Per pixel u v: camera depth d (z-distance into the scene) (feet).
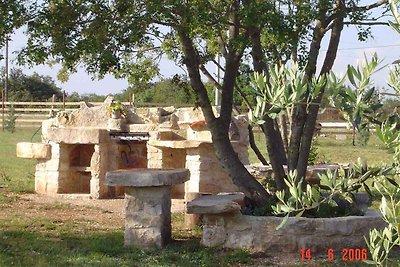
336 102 8.51
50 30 23.89
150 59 36.78
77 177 43.14
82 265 23.02
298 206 9.85
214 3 26.12
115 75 36.29
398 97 8.37
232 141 40.57
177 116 42.70
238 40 25.48
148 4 23.26
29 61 24.79
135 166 42.83
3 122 102.37
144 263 23.57
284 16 24.13
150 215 26.04
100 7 23.81
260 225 25.31
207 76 32.50
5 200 38.78
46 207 36.94
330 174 9.68
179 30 24.63
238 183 27.86
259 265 23.44
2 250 25.21
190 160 39.68
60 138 41.47
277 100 9.04
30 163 62.49
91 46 23.57
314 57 25.88
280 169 27.66
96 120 43.27
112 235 28.96
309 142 27.12
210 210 25.44
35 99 145.07
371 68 8.31
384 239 9.34
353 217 25.45
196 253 24.97
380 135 8.39
